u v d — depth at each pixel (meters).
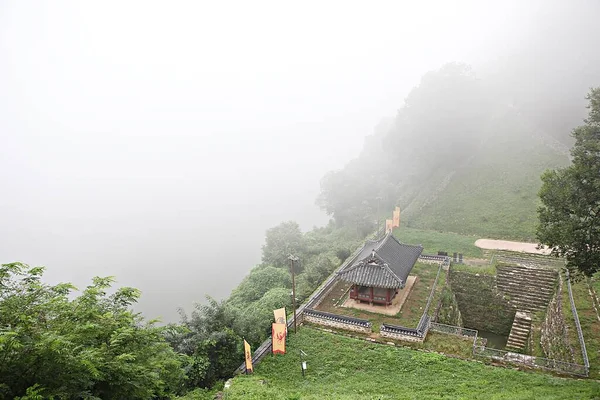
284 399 17.84
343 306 30.02
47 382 10.17
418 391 19.05
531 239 40.19
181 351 21.39
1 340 8.96
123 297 15.13
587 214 19.34
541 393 17.61
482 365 21.84
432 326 26.30
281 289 34.97
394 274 27.03
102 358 10.99
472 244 40.56
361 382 20.59
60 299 12.09
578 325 23.84
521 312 31.47
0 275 11.93
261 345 24.84
